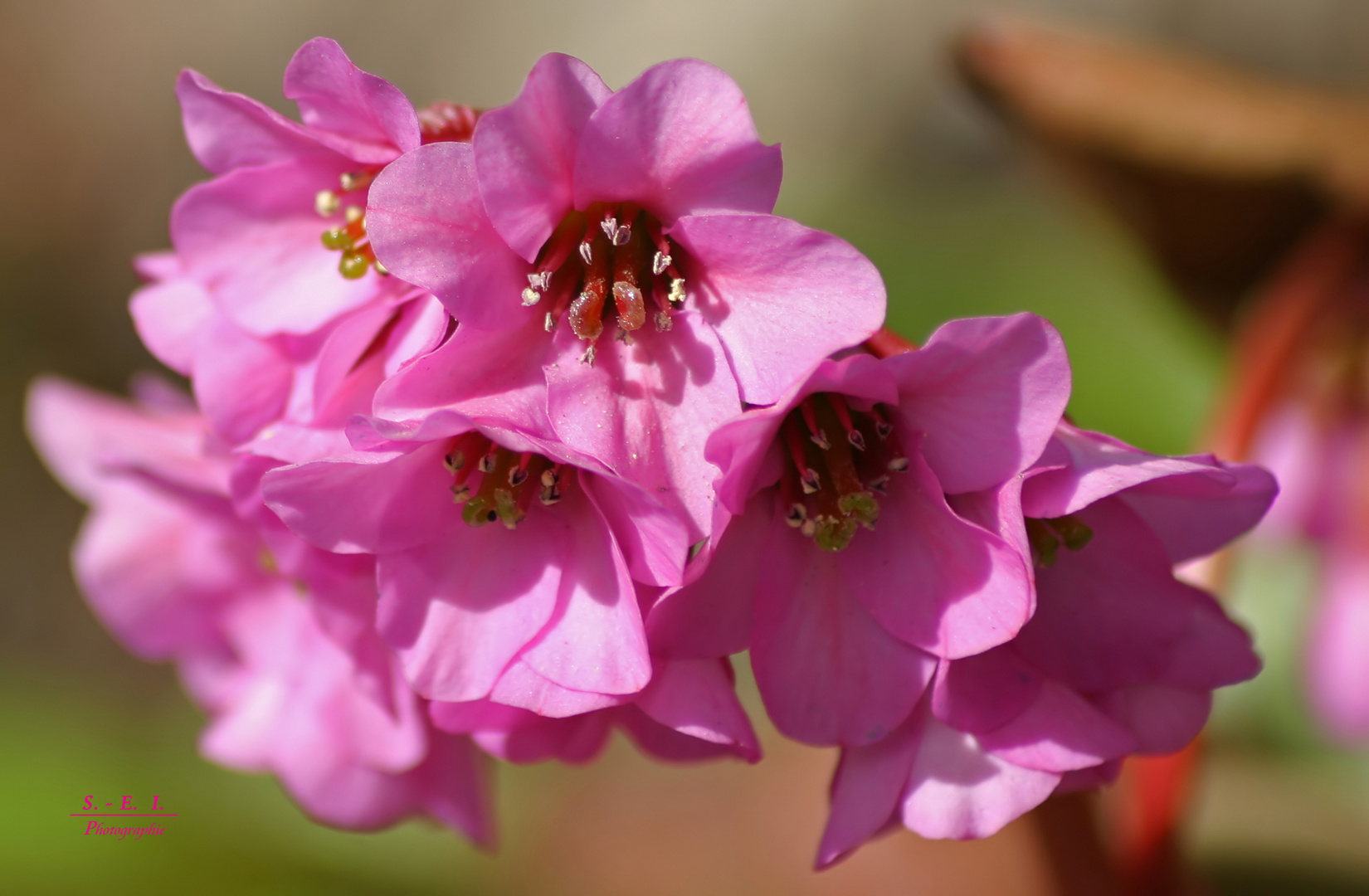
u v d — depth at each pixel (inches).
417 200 7.0
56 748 11.5
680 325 7.2
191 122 7.4
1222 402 9.3
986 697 7.1
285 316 7.4
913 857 9.9
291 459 7.1
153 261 7.6
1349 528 9.9
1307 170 9.1
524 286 7.2
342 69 7.1
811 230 7.0
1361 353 9.7
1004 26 9.7
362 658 7.5
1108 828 8.8
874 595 7.2
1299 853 9.7
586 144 7.1
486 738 7.3
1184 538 7.4
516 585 7.2
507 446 6.9
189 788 11.2
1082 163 9.8
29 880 9.7
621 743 12.4
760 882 10.7
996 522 7.1
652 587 7.2
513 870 11.3
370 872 10.6
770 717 7.2
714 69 7.0
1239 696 11.5
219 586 8.4
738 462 6.9
